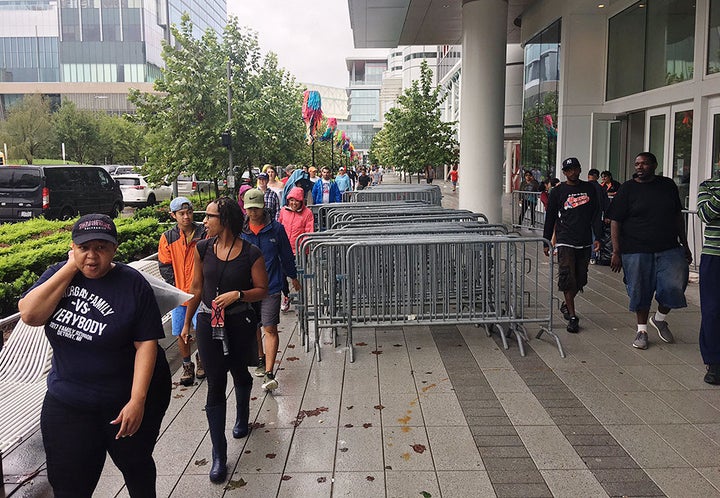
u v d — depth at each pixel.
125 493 3.75
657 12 11.95
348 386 5.39
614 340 6.51
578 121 14.71
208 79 19.56
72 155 57.00
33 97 60.84
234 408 5.02
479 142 13.73
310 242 6.63
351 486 3.73
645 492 3.56
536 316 6.64
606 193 10.60
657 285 6.09
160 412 3.09
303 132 29.81
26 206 16.58
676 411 4.68
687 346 6.24
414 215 9.23
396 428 4.51
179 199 5.51
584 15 14.40
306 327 6.50
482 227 7.27
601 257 10.95
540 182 16.62
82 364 2.80
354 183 36.53
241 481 3.84
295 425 4.62
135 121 19.42
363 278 6.48
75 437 2.81
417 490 3.66
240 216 4.13
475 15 13.48
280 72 27.53
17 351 5.61
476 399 5.00
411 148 23.97
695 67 10.33
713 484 3.63
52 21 99.75
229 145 19.06
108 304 2.80
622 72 13.60
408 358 6.10
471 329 7.05
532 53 17.59
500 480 3.74
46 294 2.73
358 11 16.06
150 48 100.81
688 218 10.33
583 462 3.93
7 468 4.07
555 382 5.34
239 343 4.13
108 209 19.48
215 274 4.06
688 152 10.91
